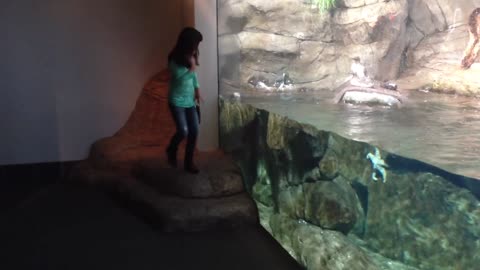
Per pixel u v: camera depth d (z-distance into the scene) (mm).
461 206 2301
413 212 2684
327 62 4094
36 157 7629
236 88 6055
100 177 6707
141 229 5223
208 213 5219
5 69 7250
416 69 2918
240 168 5980
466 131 2484
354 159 3355
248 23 5547
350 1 3707
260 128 5273
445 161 2398
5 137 7430
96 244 4836
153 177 5953
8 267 4312
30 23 7230
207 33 6578
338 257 3539
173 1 7805
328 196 3787
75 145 7773
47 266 4344
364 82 3490
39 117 7527
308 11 4422
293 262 4422
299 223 4371
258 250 4719
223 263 4441
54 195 6387
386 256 2986
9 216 5609
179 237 5027
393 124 3033
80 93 7648
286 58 4820
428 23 2809
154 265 4387
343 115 3666
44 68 7410
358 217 3348
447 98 2631
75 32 7453
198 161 6160
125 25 7672
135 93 7902
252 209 5406
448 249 2412
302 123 4156
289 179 4559
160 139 7500
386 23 3236
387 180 2939
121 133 7727
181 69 5355
